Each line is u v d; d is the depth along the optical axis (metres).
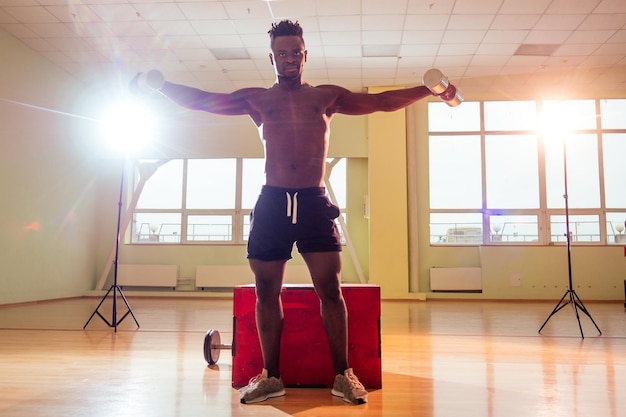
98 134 9.26
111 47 7.23
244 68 8.09
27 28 6.59
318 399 1.98
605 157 9.09
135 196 9.25
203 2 5.98
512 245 8.87
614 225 8.95
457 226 9.14
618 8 6.06
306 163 2.01
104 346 3.31
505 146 9.23
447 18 6.36
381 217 8.70
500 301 8.39
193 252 9.37
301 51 2.06
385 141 8.83
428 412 1.79
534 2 5.93
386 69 8.08
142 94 2.14
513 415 1.75
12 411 1.77
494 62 7.78
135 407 1.84
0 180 6.51
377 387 2.18
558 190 9.09
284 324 2.22
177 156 9.33
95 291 8.80
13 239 6.80
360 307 2.21
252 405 1.88
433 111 9.38
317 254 1.97
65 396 2.00
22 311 5.95
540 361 2.86
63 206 8.09
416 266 8.70
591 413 1.78
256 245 1.99
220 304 7.37
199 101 2.10
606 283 8.46
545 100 9.22
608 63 7.78
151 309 6.38
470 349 3.30
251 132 9.32
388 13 6.22
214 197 9.61
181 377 2.38
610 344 3.54
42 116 7.47
